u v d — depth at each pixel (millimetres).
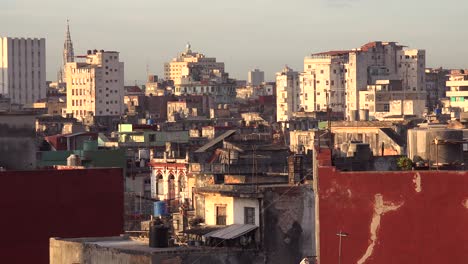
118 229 71188
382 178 48906
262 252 60188
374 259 48906
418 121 192500
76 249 60781
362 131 168250
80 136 179250
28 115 81188
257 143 158875
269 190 61031
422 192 48312
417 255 48312
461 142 56344
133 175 145000
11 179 69750
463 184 47812
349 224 49250
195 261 57062
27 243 69875
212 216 65312
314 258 55406
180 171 142000
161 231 58062
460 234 47781
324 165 50531
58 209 70375
